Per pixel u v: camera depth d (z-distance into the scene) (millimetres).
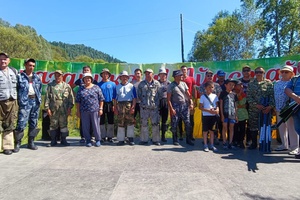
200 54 37312
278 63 7645
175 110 6262
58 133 6652
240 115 6078
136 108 6941
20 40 35750
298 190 3373
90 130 6414
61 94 6160
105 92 6609
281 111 5203
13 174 3943
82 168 4254
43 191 3281
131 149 5746
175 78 6285
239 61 7859
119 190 3320
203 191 3303
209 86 5879
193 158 4965
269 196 3168
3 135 5324
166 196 3141
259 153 5484
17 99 5523
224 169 4266
